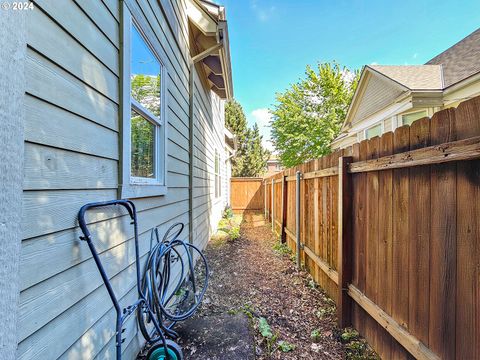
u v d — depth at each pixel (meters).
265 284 3.41
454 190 1.23
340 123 15.00
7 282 0.83
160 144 2.57
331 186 2.79
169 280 2.48
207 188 5.98
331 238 2.78
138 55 2.11
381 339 1.87
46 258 1.03
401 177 1.63
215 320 2.44
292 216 4.71
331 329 2.31
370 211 2.00
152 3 2.30
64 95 1.16
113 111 1.62
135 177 2.08
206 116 5.95
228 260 4.52
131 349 1.84
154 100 2.49
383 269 1.82
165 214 2.68
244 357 1.92
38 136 1.00
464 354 1.17
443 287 1.29
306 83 15.22
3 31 0.84
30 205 0.95
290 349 2.02
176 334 2.09
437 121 1.33
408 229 1.56
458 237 1.21
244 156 24.06
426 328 1.40
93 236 1.39
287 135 14.94
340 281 2.34
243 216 11.06
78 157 1.26
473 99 1.12
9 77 0.85
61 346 1.11
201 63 5.03
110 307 1.54
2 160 0.82
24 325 0.91
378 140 1.91
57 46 1.12
